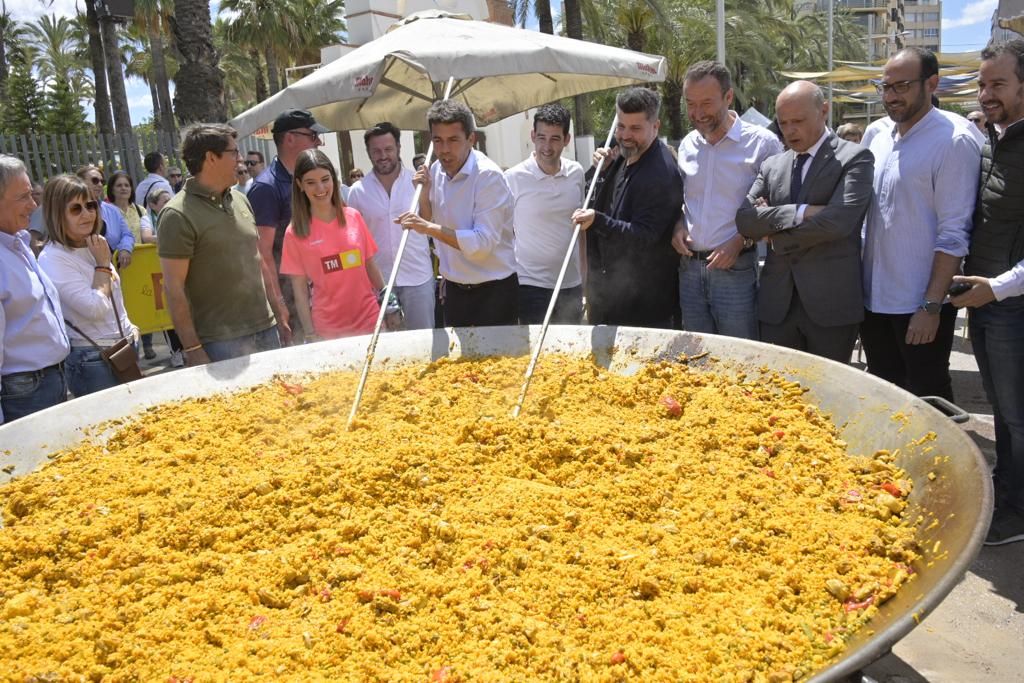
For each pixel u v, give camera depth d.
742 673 1.49
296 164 4.02
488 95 6.40
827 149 3.39
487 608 1.78
